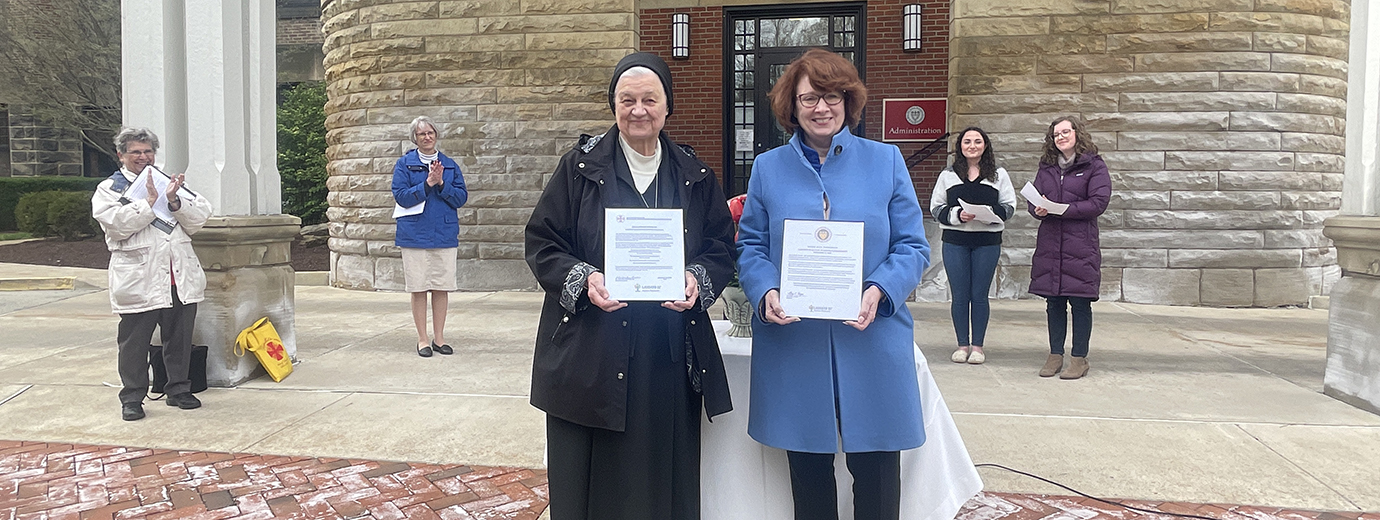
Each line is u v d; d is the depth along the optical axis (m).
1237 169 8.24
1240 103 8.19
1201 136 8.26
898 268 2.22
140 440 4.04
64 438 4.08
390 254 9.69
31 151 19.45
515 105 9.32
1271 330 7.01
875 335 2.29
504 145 9.37
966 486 2.67
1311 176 8.33
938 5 9.28
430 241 5.94
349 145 9.88
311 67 18.31
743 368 2.64
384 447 3.92
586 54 9.17
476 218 9.48
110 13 17.53
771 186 2.36
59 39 17.17
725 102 9.92
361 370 5.59
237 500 3.27
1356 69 4.65
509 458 3.76
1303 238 8.34
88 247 15.14
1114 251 8.48
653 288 2.12
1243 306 8.34
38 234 16.80
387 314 8.05
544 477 3.52
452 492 3.35
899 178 2.36
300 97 15.93
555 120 9.27
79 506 3.21
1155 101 8.28
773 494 2.65
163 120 5.11
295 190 15.52
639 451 2.22
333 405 4.67
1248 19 8.13
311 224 15.76
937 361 5.77
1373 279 4.53
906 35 9.23
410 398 4.83
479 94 9.38
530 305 8.52
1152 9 8.21
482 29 9.31
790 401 2.31
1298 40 8.20
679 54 9.77
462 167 9.45
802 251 2.17
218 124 5.15
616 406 2.18
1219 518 3.03
